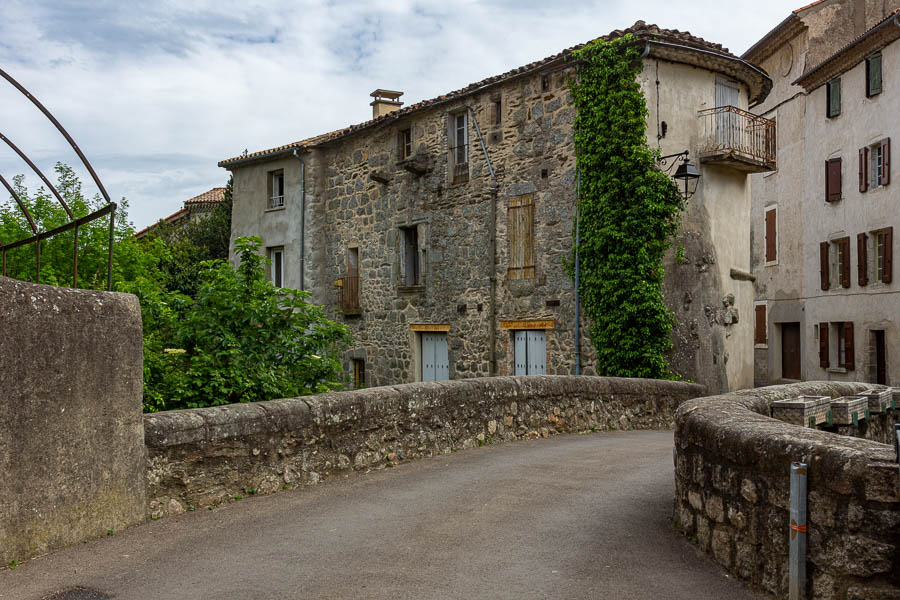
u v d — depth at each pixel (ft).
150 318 25.18
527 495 20.89
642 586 13.39
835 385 25.99
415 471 24.62
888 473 10.38
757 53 87.97
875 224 66.90
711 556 14.94
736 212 52.90
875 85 66.49
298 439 22.15
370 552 15.61
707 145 49.26
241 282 27.04
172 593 13.20
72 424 15.85
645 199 45.09
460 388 29.48
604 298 46.44
